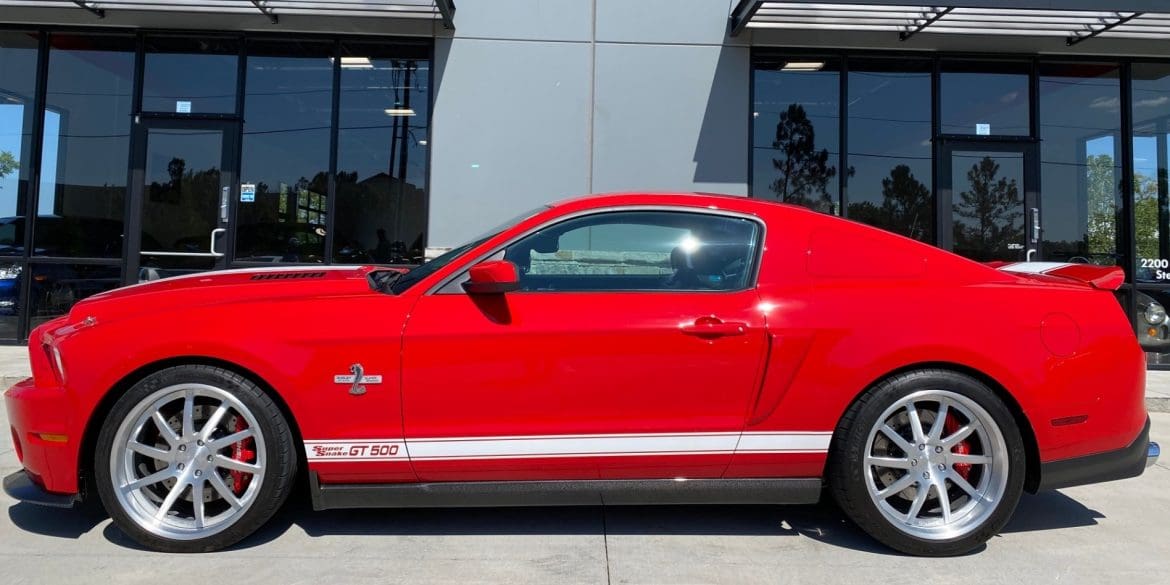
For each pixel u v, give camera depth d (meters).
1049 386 3.05
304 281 3.28
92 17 7.85
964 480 3.10
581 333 2.99
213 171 8.09
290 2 7.40
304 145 8.09
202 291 3.15
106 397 2.96
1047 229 8.38
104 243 8.12
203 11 7.73
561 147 7.88
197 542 2.99
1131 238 8.35
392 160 8.09
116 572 2.85
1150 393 6.45
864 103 8.27
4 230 8.12
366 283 3.25
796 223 3.26
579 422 3.00
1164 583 2.88
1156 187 8.41
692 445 3.03
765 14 7.42
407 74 8.09
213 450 2.99
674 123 7.92
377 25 7.82
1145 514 3.72
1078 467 3.11
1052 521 3.61
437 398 2.96
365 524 3.41
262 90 8.11
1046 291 3.18
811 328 3.03
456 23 7.86
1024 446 3.14
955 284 3.17
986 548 3.23
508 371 2.97
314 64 8.09
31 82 8.19
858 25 7.72
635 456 3.03
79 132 8.14
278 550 3.09
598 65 7.88
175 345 2.91
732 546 3.20
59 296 8.11
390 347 2.95
